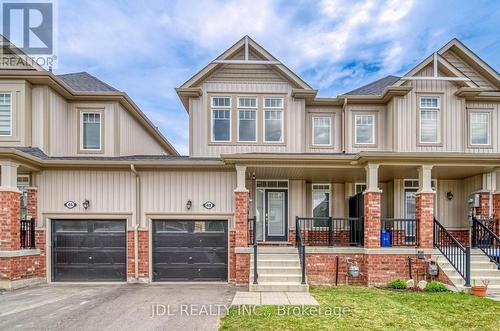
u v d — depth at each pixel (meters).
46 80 12.62
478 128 14.32
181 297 9.41
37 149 12.51
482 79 14.80
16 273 10.73
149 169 12.34
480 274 10.36
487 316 7.24
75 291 10.41
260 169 12.15
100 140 14.30
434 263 10.53
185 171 12.45
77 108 14.32
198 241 12.27
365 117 14.61
